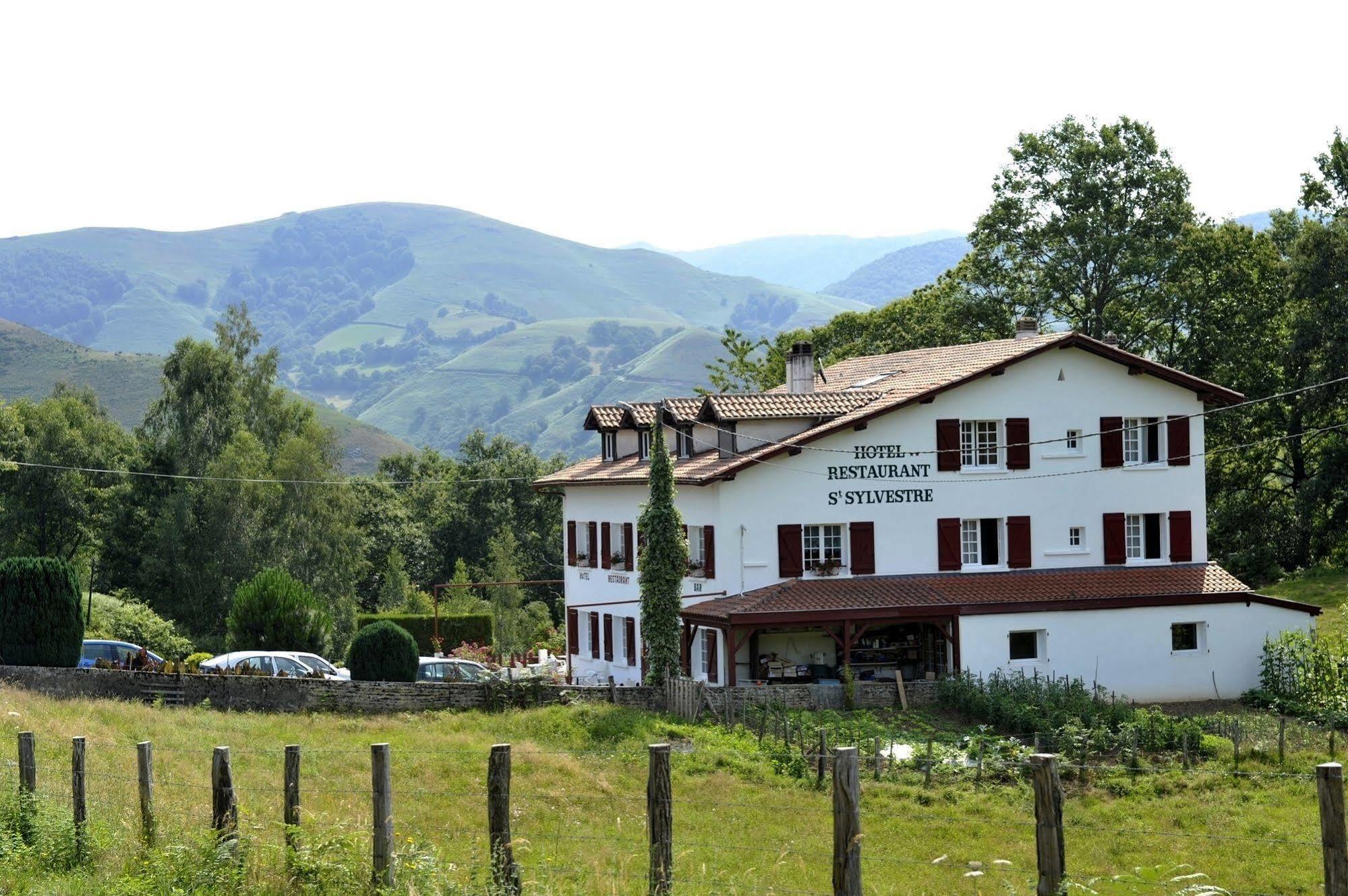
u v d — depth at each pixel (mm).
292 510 82438
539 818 26688
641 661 55344
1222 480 76625
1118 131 79438
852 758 13297
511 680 43844
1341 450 68938
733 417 51594
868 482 51344
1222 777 35375
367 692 42062
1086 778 35438
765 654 50188
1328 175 75062
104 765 26938
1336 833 12500
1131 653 50469
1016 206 80562
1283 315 75000
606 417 61750
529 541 115688
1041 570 52844
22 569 45281
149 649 64125
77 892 16484
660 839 14656
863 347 87000
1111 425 53812
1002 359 51969
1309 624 52062
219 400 88062
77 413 95625
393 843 16172
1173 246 76062
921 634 51312
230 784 17688
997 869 24906
